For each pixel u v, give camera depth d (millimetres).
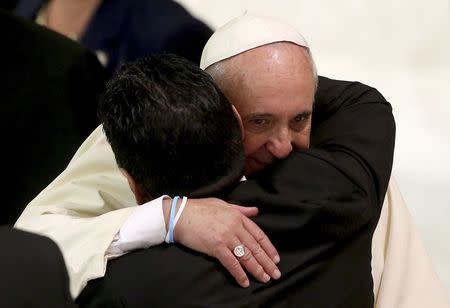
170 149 4543
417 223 11891
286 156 5133
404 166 13211
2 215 7062
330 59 16688
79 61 6969
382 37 17000
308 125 5215
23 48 6895
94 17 8625
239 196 4895
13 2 9062
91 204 5805
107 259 4816
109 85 4781
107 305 4684
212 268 4648
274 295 4707
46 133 6996
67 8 8758
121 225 4859
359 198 5035
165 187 4715
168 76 4617
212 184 4730
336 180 5035
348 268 5055
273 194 4918
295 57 4992
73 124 7016
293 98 4930
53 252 3750
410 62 16547
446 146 13867
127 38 8500
